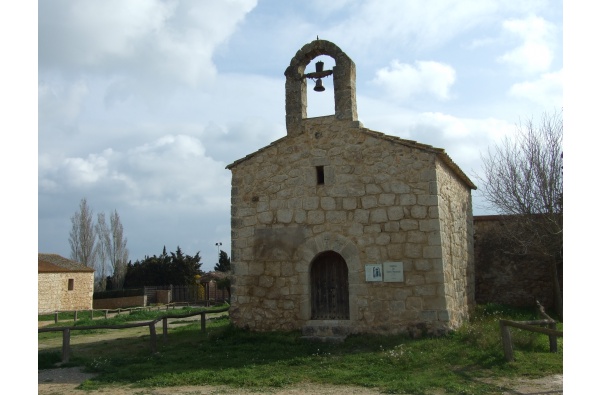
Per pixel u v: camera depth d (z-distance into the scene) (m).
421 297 12.20
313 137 13.73
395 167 12.84
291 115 14.05
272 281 13.57
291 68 14.25
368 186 13.01
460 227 15.24
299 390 8.67
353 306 12.71
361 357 10.80
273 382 9.17
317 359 10.90
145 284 54.28
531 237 16.92
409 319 12.22
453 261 13.73
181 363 11.09
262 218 13.91
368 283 12.68
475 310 16.41
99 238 55.22
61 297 39.59
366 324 12.53
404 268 12.41
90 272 42.31
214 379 9.49
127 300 45.38
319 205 13.39
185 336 14.95
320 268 13.45
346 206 13.13
